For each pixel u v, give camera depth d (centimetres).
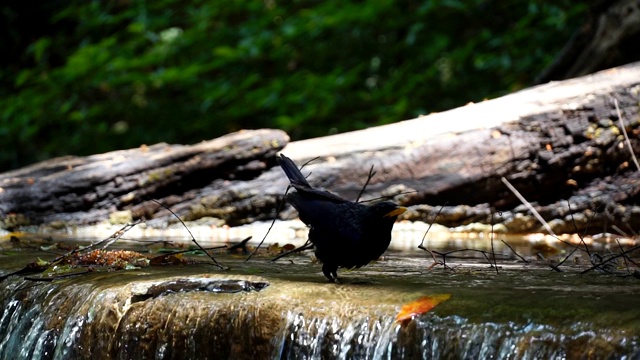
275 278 554
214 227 1047
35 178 1073
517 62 1741
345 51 1975
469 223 1009
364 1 1936
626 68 1095
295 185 551
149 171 1063
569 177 1013
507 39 1723
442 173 1010
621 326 391
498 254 762
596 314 411
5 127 2019
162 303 527
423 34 1895
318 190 548
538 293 471
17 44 2405
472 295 468
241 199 1048
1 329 613
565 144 1009
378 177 1015
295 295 500
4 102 2056
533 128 1012
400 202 1011
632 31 1231
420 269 629
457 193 1009
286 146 1068
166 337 514
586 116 1012
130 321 529
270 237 976
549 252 787
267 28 2020
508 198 1013
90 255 684
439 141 1018
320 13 1888
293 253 746
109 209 1064
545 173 1013
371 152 1025
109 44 1931
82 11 2080
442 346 429
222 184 1059
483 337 419
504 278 562
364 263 528
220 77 2034
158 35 2044
